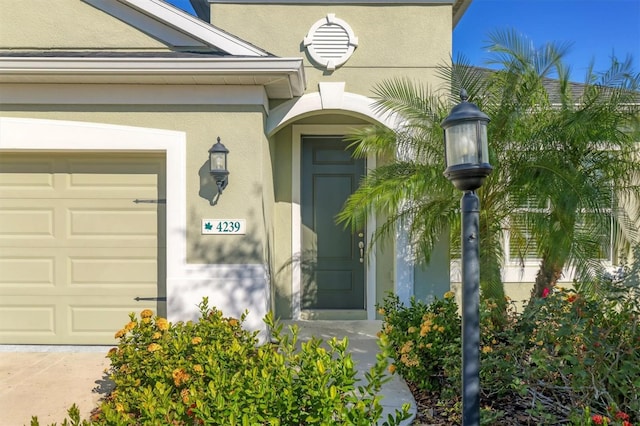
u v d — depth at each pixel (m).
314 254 8.23
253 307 6.14
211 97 6.24
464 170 3.08
